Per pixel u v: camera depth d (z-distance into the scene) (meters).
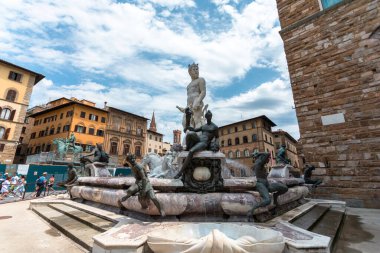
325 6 13.08
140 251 3.54
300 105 12.91
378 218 7.36
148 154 12.05
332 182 10.95
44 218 7.25
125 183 6.47
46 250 4.38
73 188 9.47
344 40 11.73
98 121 52.44
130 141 58.22
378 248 4.34
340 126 11.16
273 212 5.81
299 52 13.49
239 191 5.78
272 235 3.55
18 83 41.66
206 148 6.07
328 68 12.09
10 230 5.94
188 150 6.22
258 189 5.31
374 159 9.88
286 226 4.66
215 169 5.81
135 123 60.53
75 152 38.09
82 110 49.34
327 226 5.78
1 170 25.95
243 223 4.96
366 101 10.52
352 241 4.86
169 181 5.66
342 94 11.34
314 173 11.66
